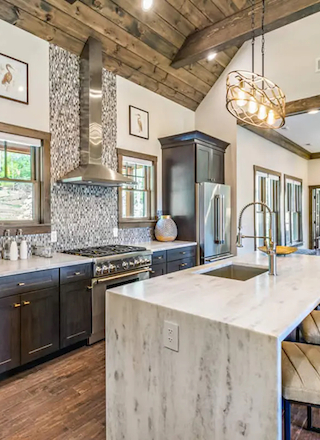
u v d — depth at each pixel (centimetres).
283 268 245
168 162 481
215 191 462
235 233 510
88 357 285
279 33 466
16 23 303
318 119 536
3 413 204
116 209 416
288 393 132
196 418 134
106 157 400
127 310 163
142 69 429
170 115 507
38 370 261
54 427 191
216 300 157
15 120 306
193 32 420
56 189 344
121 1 336
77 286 294
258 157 589
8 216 313
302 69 447
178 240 472
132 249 359
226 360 125
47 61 332
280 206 687
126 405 163
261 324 124
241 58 502
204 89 530
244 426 120
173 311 142
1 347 238
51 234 339
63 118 348
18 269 247
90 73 355
